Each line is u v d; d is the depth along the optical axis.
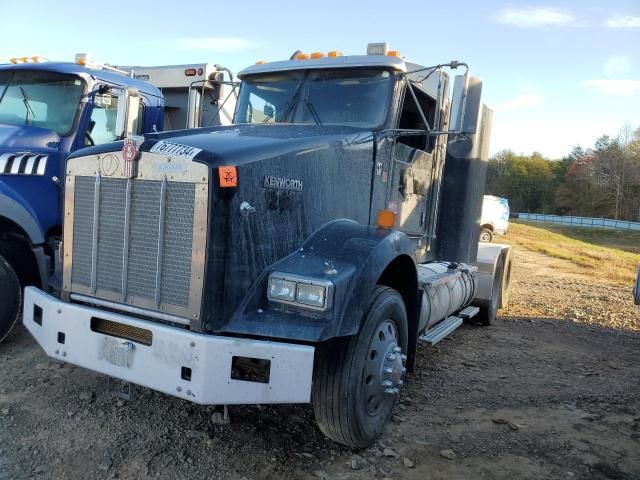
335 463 3.49
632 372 5.84
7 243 5.22
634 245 47.66
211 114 6.06
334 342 3.43
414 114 5.12
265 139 3.61
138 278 3.31
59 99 5.93
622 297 11.10
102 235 3.46
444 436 3.97
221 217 3.09
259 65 5.35
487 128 6.46
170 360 3.04
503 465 3.59
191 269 3.10
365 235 3.74
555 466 3.62
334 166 3.96
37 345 5.18
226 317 3.14
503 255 8.31
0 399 4.03
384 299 3.69
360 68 4.82
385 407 3.82
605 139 81.75
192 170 3.10
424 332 5.20
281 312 3.21
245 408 4.15
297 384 3.06
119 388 4.31
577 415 4.50
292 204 3.54
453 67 4.41
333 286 3.14
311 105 4.94
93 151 3.49
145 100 6.78
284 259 3.44
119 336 3.27
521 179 96.06
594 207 81.25
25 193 5.36
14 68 6.03
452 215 6.10
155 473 3.21
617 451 3.87
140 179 3.28
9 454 3.31
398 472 3.42
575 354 6.50
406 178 5.09
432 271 5.52
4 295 4.91
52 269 5.46
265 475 3.28
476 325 7.89
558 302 10.19
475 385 5.13
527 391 5.04
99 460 3.31
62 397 4.12
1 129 5.48
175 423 3.83
